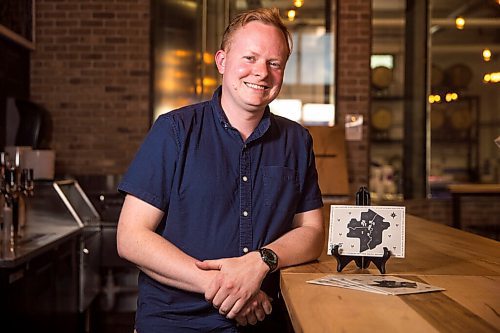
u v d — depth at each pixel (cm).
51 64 625
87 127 628
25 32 588
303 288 170
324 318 140
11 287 330
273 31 200
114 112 629
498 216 702
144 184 199
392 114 696
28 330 356
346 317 140
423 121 702
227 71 203
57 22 624
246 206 204
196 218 201
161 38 634
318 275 189
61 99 626
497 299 156
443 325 134
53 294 409
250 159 207
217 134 206
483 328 132
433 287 169
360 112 645
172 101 641
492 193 679
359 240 195
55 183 476
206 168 201
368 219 195
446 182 722
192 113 206
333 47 646
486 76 746
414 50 695
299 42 655
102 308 595
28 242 392
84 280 484
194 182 200
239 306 190
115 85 629
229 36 204
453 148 739
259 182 208
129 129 630
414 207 676
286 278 184
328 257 223
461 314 142
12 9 546
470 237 276
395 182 694
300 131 223
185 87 645
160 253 192
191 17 646
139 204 201
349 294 162
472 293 163
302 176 218
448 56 741
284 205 210
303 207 222
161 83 636
